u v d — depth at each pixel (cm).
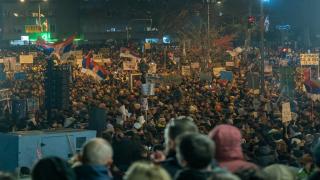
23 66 5209
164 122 2284
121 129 1883
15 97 3209
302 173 937
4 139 1402
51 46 5650
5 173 462
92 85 4147
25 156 1373
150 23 13925
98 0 14450
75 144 1448
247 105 3181
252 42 7744
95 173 552
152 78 4172
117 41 13362
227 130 588
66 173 512
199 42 7000
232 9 10438
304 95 3412
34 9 13450
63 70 2758
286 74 3225
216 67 5934
